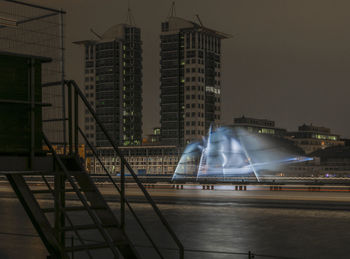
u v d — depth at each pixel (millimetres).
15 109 10625
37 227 10836
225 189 89062
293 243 29125
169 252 25844
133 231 34719
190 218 42562
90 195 11984
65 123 11250
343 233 33219
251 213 46406
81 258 23047
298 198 65500
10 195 74375
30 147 10789
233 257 24344
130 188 92875
